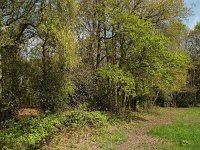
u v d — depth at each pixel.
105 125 25.36
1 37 21.47
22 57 25.19
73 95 30.03
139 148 18.42
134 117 34.09
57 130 20.14
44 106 26.23
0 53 22.16
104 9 32.03
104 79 33.22
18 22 22.84
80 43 32.47
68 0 22.89
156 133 23.42
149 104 50.50
